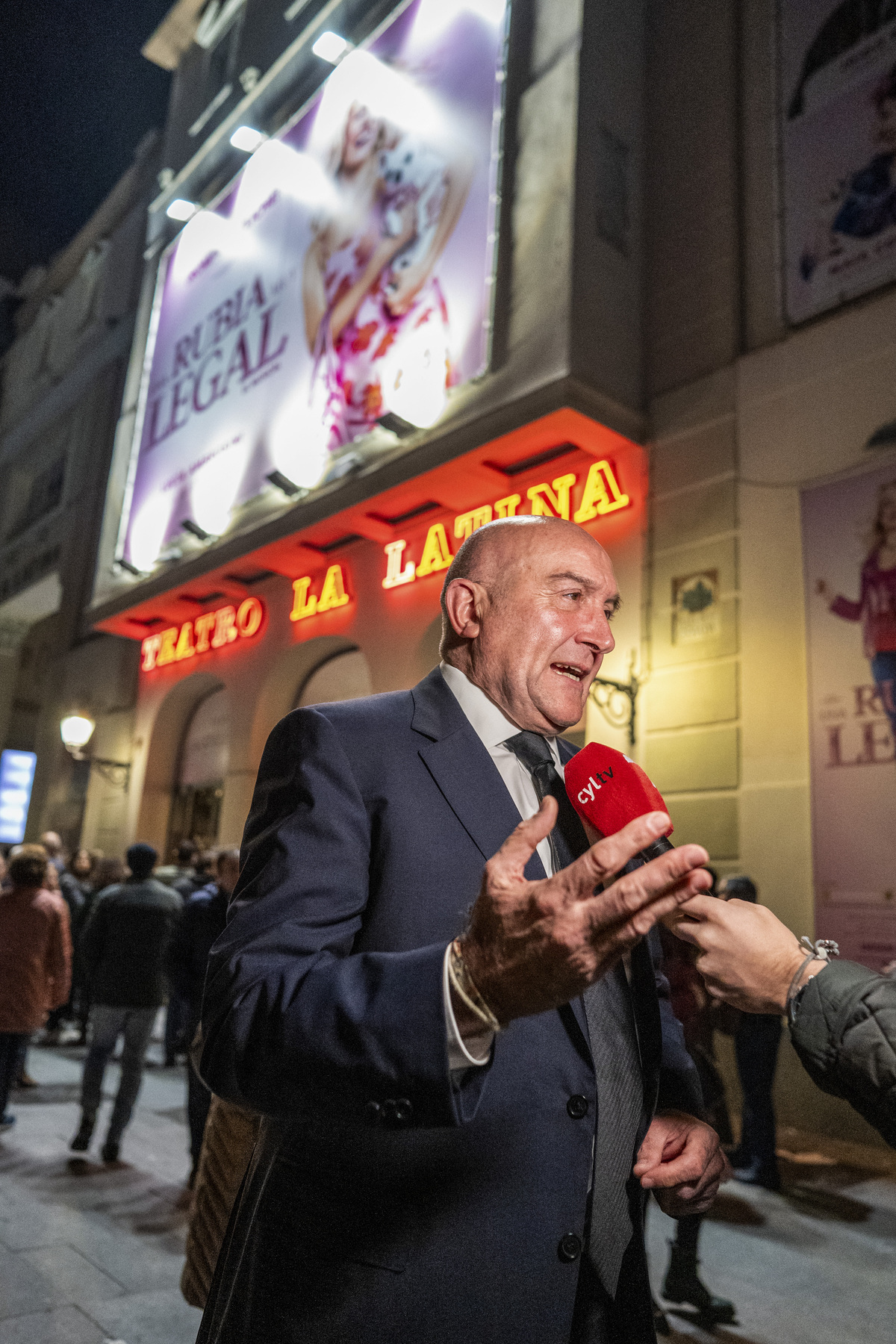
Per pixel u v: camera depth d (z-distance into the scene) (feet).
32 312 64.75
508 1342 3.09
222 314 38.01
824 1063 3.10
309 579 33.91
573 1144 3.39
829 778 18.60
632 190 25.23
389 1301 3.08
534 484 25.81
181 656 40.37
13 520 59.57
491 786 3.84
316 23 35.78
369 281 29.73
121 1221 11.82
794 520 20.36
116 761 42.91
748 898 14.82
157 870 38.52
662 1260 11.10
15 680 61.72
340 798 3.59
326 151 33.40
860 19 21.70
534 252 24.08
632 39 26.45
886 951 17.08
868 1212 12.78
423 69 29.53
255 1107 3.08
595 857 2.52
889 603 18.38
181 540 37.63
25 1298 9.42
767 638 20.22
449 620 4.43
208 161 41.50
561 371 22.38
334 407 30.14
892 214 20.11
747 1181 14.01
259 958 3.16
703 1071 5.95
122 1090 14.74
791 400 20.99
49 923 16.63
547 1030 3.50
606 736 22.70
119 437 44.24
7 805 57.47
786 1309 9.77
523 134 25.46
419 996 2.72
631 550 23.29
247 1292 3.41
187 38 48.08
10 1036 16.19
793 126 22.59
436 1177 3.24
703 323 23.35
